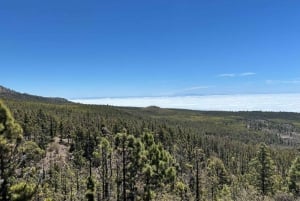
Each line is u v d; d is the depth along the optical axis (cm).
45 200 2205
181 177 6638
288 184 7431
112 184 5016
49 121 14725
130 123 16512
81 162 9738
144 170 4116
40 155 1741
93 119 17312
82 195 6066
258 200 5812
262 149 7100
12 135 1593
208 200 6456
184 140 15188
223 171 8075
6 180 1570
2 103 1584
